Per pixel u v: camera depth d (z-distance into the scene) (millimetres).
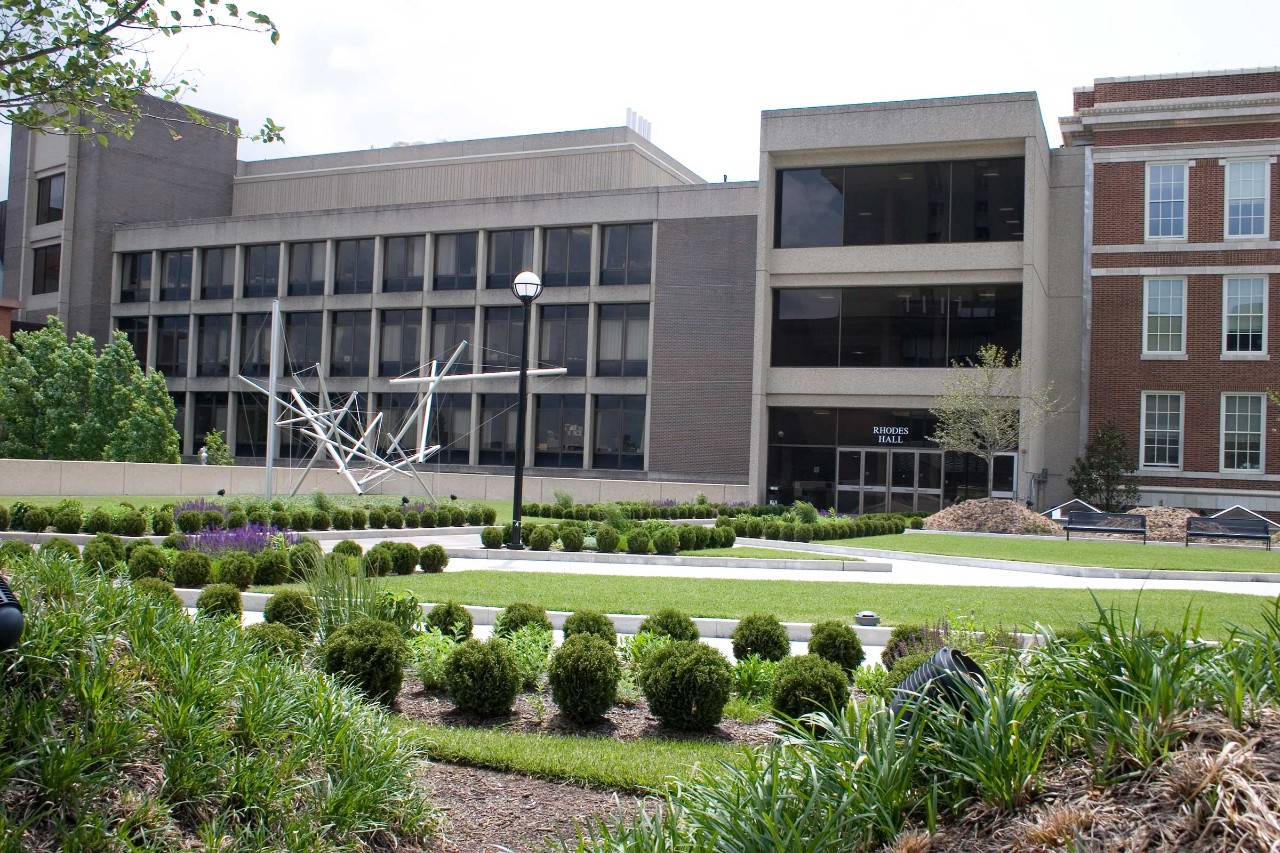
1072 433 39938
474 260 49750
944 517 34500
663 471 45312
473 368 49281
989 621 13148
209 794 5105
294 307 52906
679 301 45531
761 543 28094
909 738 4574
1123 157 39000
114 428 41844
